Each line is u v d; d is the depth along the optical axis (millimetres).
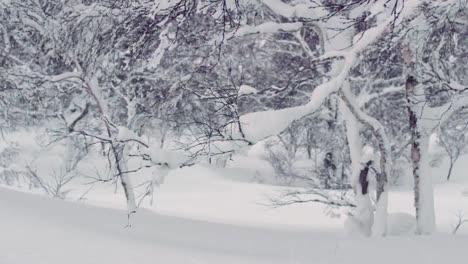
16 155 27469
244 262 5039
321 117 18781
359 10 8203
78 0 10375
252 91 8438
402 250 5914
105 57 10367
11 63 13633
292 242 6508
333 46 9141
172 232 6961
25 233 5457
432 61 9148
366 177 9594
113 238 5641
